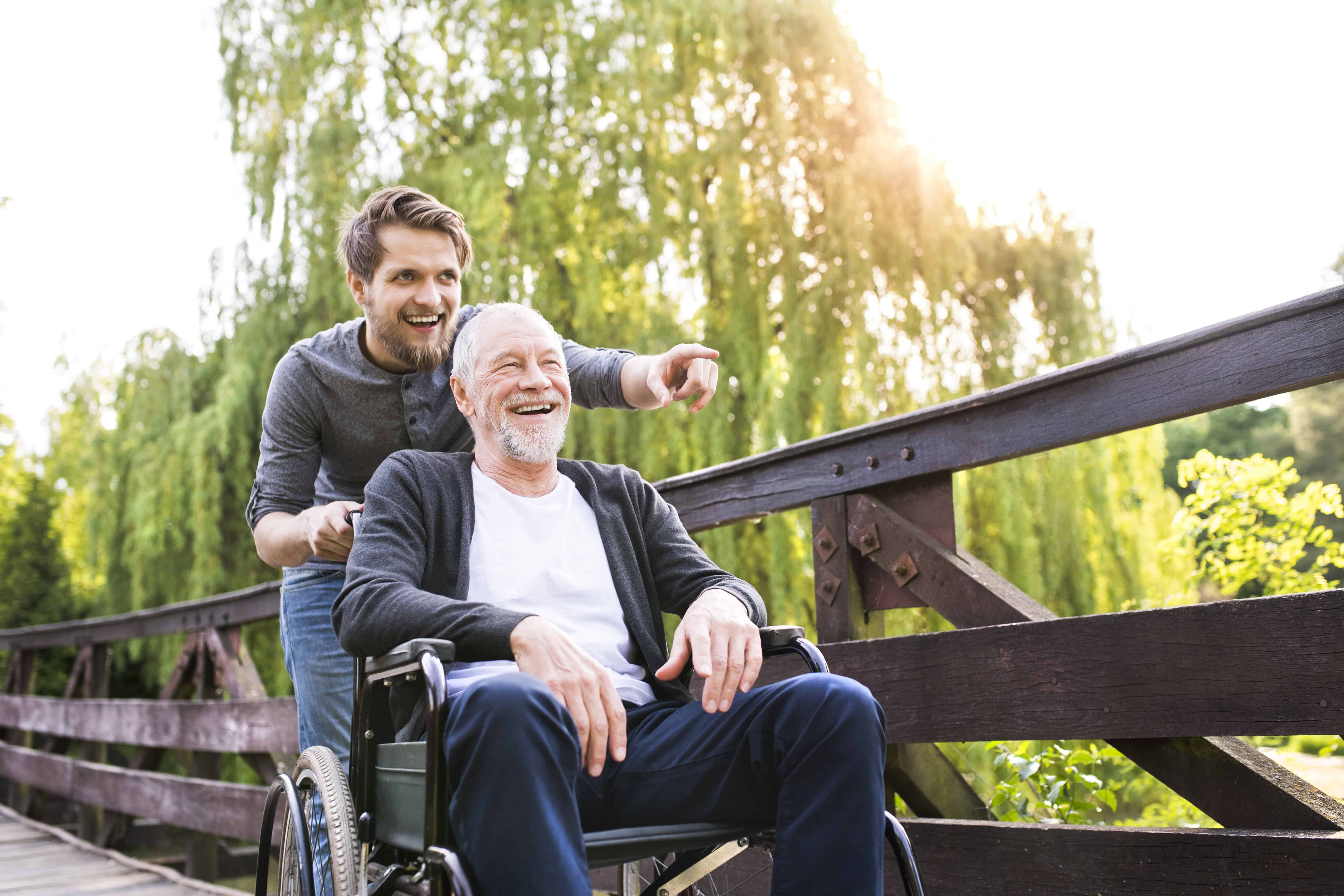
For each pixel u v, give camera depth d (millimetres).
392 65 7379
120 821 5441
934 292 6582
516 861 1033
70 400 7613
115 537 7453
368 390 1897
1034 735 1757
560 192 6945
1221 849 1485
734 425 6508
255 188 7086
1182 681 1550
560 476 1624
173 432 6996
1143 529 6395
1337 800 1499
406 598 1273
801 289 6559
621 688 1455
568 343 2070
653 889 1501
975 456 1999
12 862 5027
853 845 1146
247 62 7277
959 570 2000
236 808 4070
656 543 1623
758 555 6312
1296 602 1427
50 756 6391
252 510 1913
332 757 1454
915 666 1991
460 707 1107
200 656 4715
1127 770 3383
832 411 6254
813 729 1198
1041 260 6875
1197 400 1611
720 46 6746
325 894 1481
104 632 5977
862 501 2248
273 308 7062
